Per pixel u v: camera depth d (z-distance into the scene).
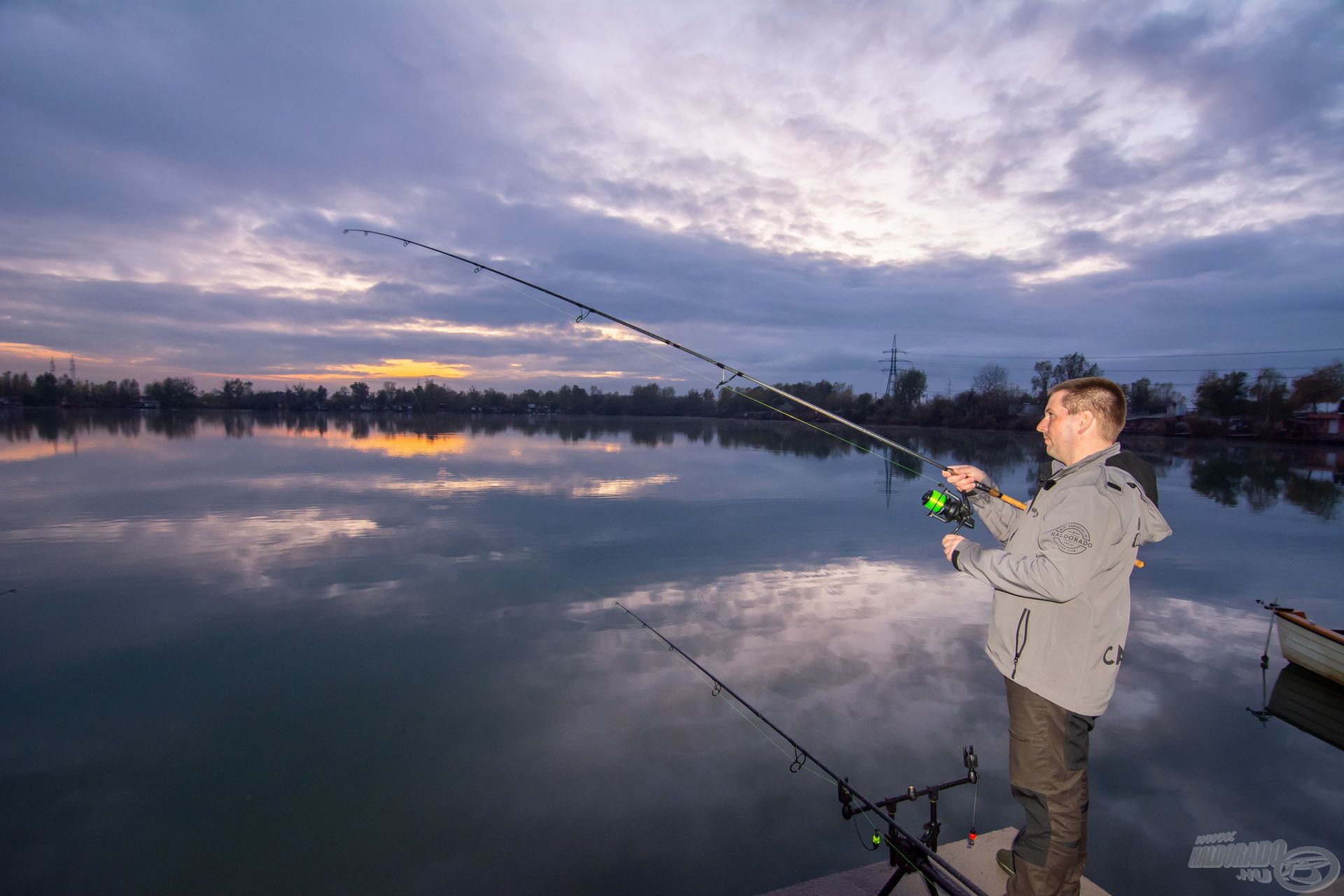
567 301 5.53
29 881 3.82
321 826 4.27
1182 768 5.18
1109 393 1.98
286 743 5.18
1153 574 11.18
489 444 33.53
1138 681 6.88
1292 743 5.57
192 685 6.11
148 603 8.29
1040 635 1.95
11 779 4.73
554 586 9.19
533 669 6.48
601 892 3.76
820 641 7.24
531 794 4.57
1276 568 11.61
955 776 4.84
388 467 22.30
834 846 4.11
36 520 12.98
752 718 5.59
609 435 44.25
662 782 4.72
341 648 6.96
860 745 5.20
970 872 2.80
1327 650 6.81
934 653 6.94
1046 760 1.94
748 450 34.31
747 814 4.39
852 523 14.00
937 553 11.38
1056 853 1.92
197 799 4.52
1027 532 2.00
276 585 9.05
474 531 12.61
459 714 5.61
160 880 3.83
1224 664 7.38
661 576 9.77
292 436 36.34
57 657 6.71
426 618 7.86
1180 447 41.22
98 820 4.31
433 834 4.20
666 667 6.57
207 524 12.77
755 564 10.50
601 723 5.49
